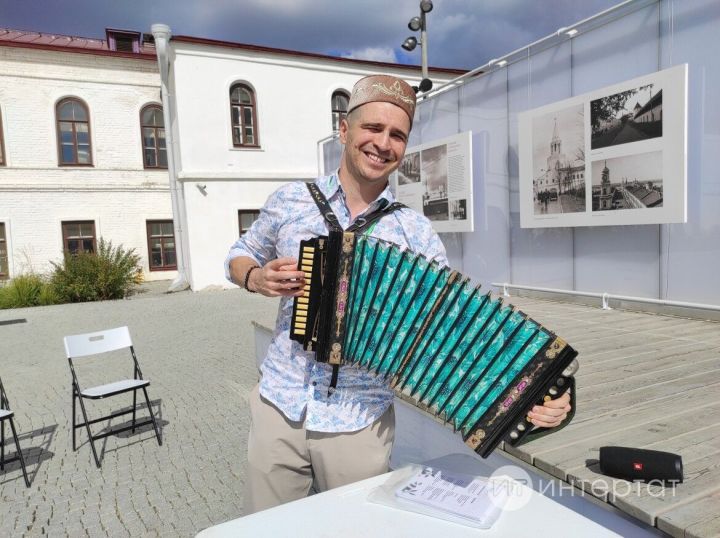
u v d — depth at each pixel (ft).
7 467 12.95
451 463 5.87
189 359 23.49
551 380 4.61
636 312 18.34
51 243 54.95
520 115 22.29
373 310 5.13
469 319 4.92
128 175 57.52
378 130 5.22
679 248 17.29
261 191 49.78
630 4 17.63
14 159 53.06
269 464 5.59
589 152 19.48
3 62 52.01
